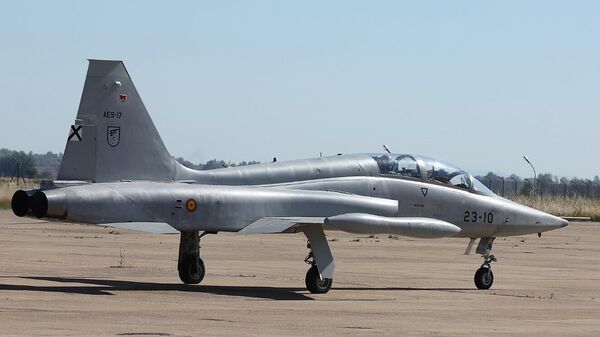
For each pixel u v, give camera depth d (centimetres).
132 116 5528
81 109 5412
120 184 5391
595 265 8500
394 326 4266
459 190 6431
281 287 5997
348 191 6084
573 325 4484
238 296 5366
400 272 7356
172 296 5231
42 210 5131
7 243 9194
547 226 6662
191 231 5572
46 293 5141
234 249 9294
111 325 3988
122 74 5506
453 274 7300
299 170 6028
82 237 10481
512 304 5375
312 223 5572
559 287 6469
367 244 10581
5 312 4284
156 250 8831
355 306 5053
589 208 19275
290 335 3894
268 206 5697
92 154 5419
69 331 3778
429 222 5969
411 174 6312
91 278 6159
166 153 5634
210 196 5538
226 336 3800
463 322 4488
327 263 5688
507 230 6531
